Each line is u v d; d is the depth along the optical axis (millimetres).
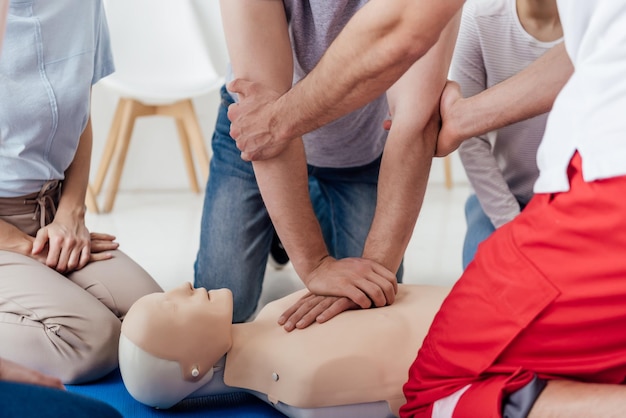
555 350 1008
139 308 1330
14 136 1678
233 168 1933
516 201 1915
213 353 1355
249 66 1461
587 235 959
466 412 1035
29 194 1754
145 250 2795
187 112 3482
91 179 3918
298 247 1523
